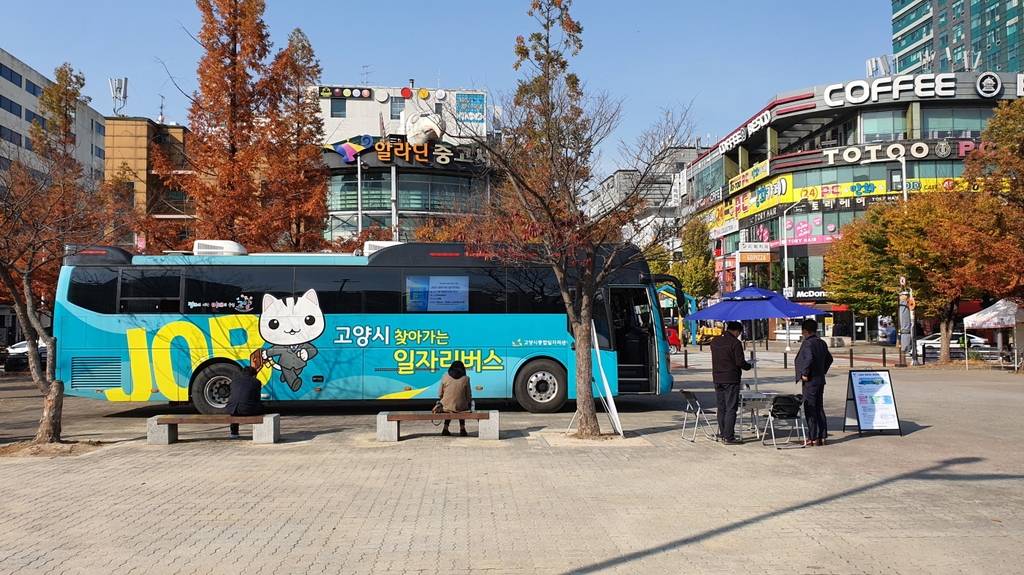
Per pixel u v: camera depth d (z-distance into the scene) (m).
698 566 5.11
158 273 13.93
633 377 14.71
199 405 13.71
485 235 11.30
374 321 14.13
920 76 51.78
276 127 19.11
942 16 93.56
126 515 6.56
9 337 50.97
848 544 5.63
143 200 32.72
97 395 13.59
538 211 10.92
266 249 19.00
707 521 6.30
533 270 14.46
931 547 5.55
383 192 43.28
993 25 84.81
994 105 52.09
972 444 10.45
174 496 7.30
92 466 8.91
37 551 5.49
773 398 10.44
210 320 13.85
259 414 11.07
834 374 25.67
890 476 8.21
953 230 25.70
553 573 4.98
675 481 7.97
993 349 34.03
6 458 9.45
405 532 5.99
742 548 5.53
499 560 5.26
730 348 10.67
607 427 12.41
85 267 13.89
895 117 53.38
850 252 39.00
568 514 6.56
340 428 12.53
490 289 14.39
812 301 53.88
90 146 56.00
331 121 60.94
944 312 30.91
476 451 9.94
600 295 14.52
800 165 54.84
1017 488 7.60
